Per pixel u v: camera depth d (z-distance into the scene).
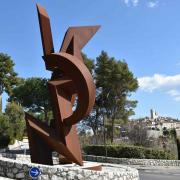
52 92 17.45
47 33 17.67
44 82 65.88
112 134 56.06
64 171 15.09
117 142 48.19
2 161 15.98
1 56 69.69
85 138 49.50
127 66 57.31
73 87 17.56
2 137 51.41
